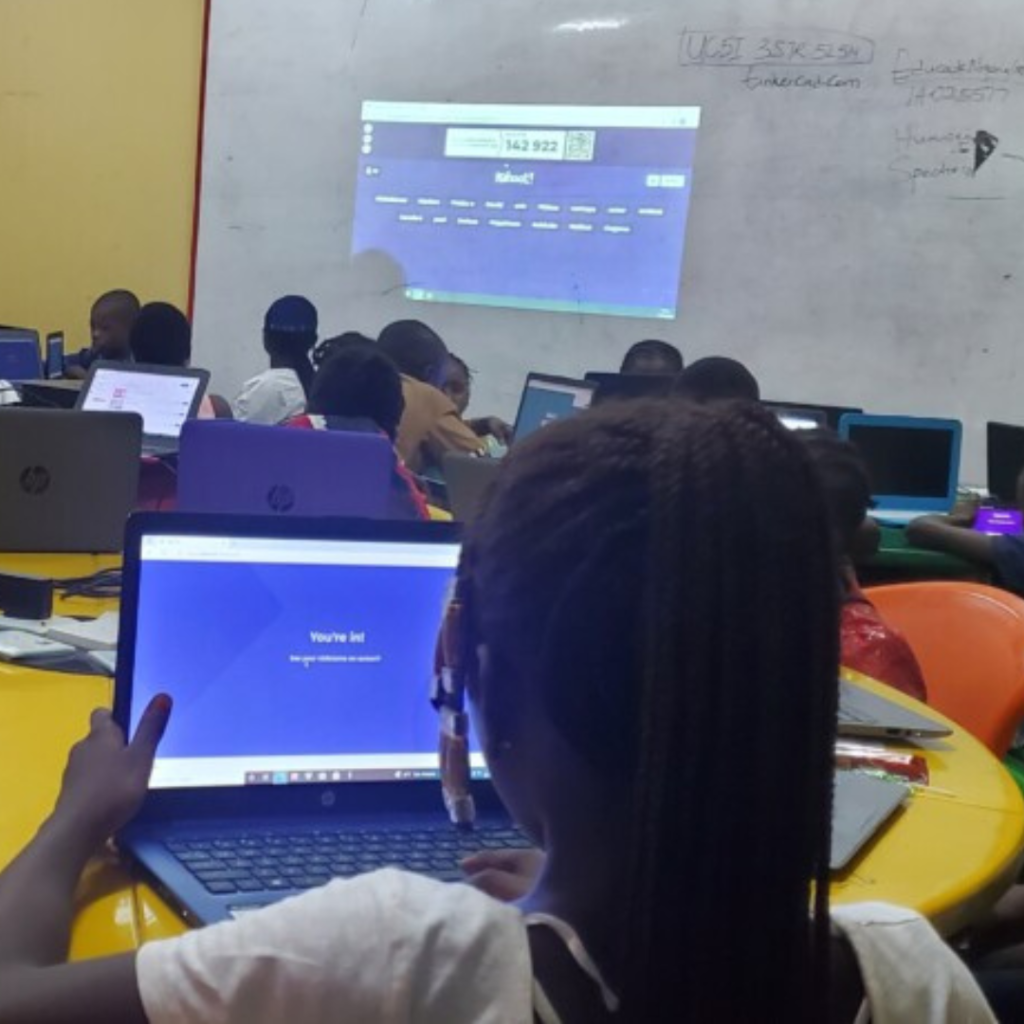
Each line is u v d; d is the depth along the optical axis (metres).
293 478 2.12
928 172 5.26
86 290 6.96
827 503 0.66
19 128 6.93
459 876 1.11
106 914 1.02
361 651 1.25
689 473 0.63
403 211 6.23
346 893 0.66
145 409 3.87
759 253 5.56
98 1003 0.67
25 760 1.34
